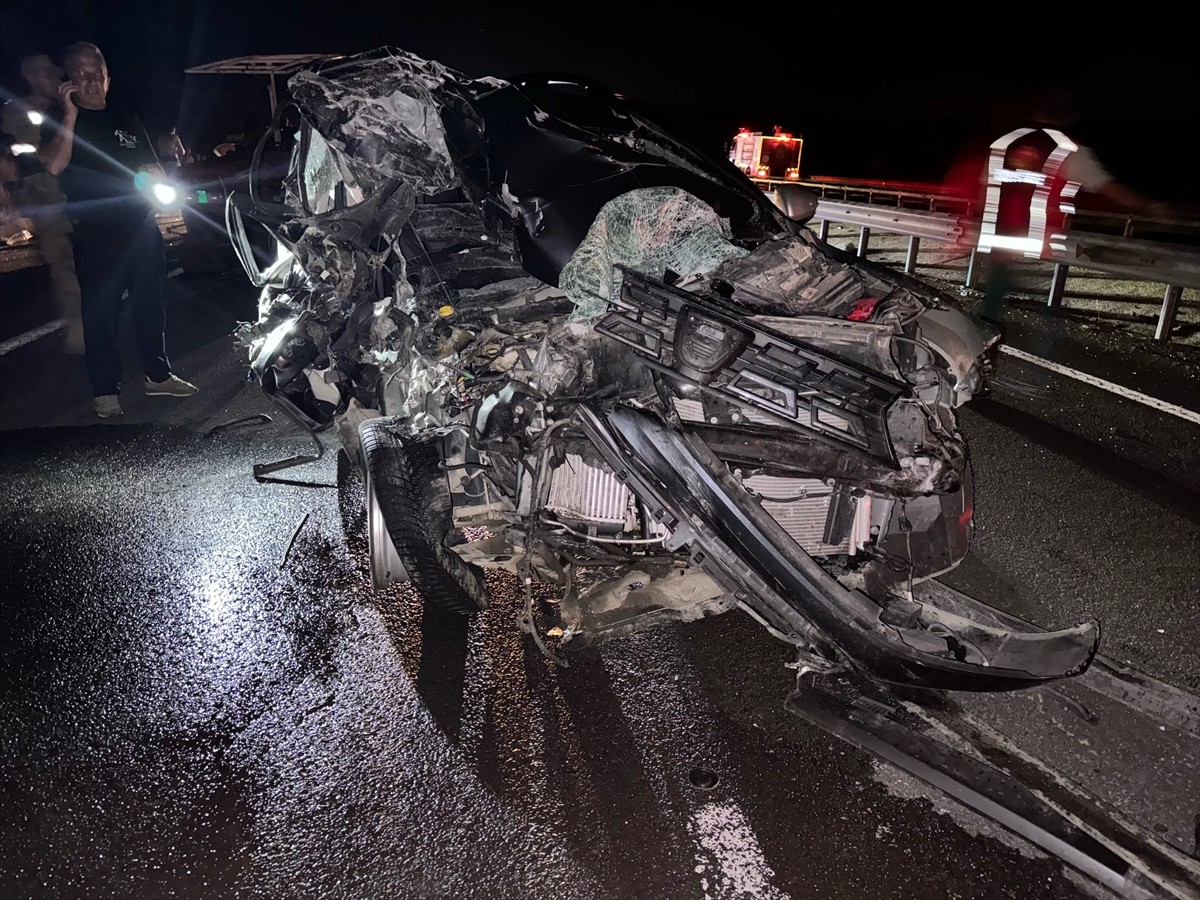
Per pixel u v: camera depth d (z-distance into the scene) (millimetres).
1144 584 3688
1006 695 2949
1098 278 11125
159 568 3932
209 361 7449
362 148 3346
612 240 2977
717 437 2650
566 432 2830
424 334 3178
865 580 2848
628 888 2225
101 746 2805
